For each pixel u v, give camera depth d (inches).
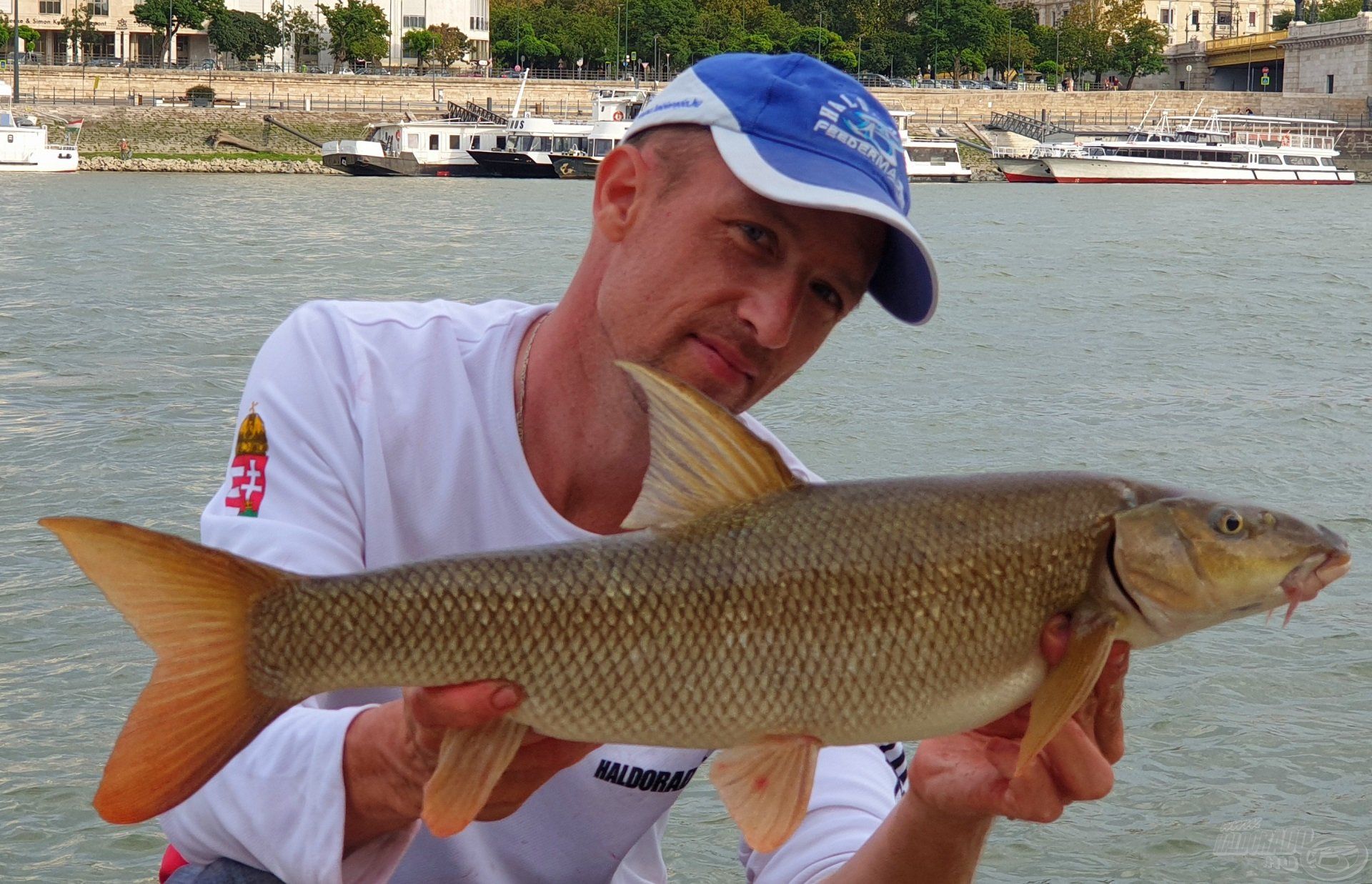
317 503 59.1
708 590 49.4
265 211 810.2
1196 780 123.3
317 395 60.2
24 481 204.5
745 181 53.7
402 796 53.0
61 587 157.3
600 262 58.6
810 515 50.1
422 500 60.1
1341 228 813.9
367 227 700.7
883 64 2193.7
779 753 49.8
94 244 583.8
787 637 49.4
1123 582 49.9
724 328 55.7
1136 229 792.9
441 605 49.4
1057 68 2222.0
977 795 52.7
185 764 48.5
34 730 125.0
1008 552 50.0
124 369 292.7
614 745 62.0
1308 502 213.3
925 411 269.1
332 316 61.8
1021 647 50.2
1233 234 761.0
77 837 110.6
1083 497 50.8
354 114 1636.3
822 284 56.0
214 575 48.9
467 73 2020.2
